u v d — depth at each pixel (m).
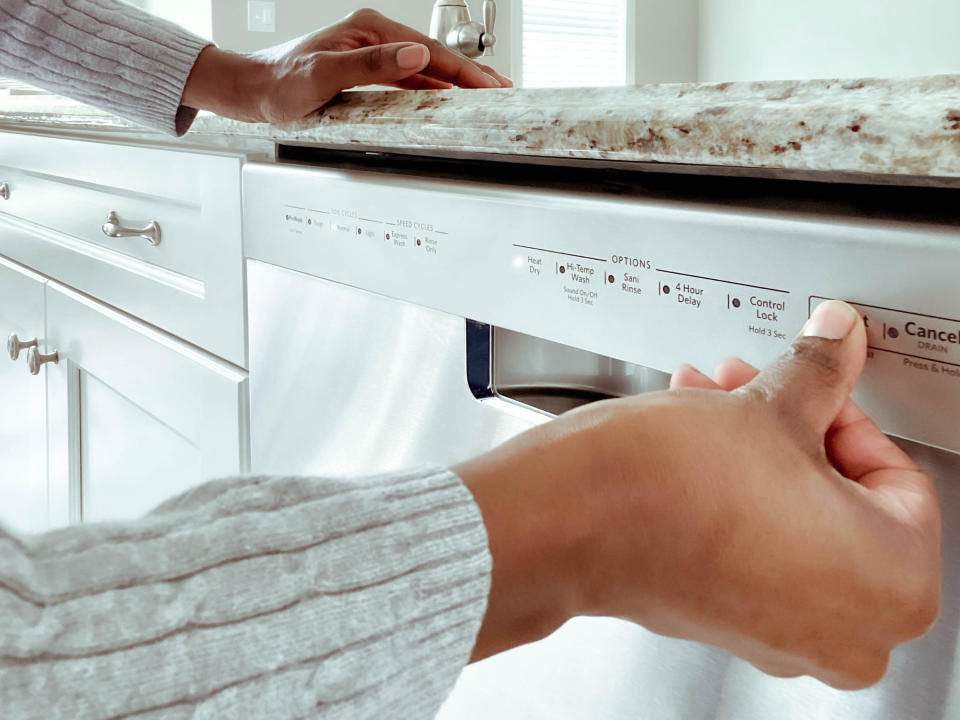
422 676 0.25
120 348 1.07
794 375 0.32
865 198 0.41
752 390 0.31
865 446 0.36
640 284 0.46
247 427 0.85
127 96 0.74
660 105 0.41
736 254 0.41
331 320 0.70
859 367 0.34
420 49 0.59
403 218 0.60
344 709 0.23
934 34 3.38
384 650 0.24
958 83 0.33
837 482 0.30
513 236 0.52
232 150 0.84
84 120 1.07
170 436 0.99
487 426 0.58
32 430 1.35
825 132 0.34
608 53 4.38
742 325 0.41
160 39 0.71
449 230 0.57
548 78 4.25
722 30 4.28
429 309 0.61
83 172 1.10
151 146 0.94
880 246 0.36
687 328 0.44
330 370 0.71
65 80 0.76
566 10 4.24
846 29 3.71
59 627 0.20
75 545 0.21
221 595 0.22
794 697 0.43
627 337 0.46
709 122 0.38
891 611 0.31
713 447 0.28
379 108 0.59
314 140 0.67
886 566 0.30
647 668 0.49
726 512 0.28
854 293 0.37
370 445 0.68
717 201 0.44
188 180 0.88
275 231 0.74
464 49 1.12
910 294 0.35
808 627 0.30
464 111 0.51
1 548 0.20
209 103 0.71
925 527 0.33
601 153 0.43
